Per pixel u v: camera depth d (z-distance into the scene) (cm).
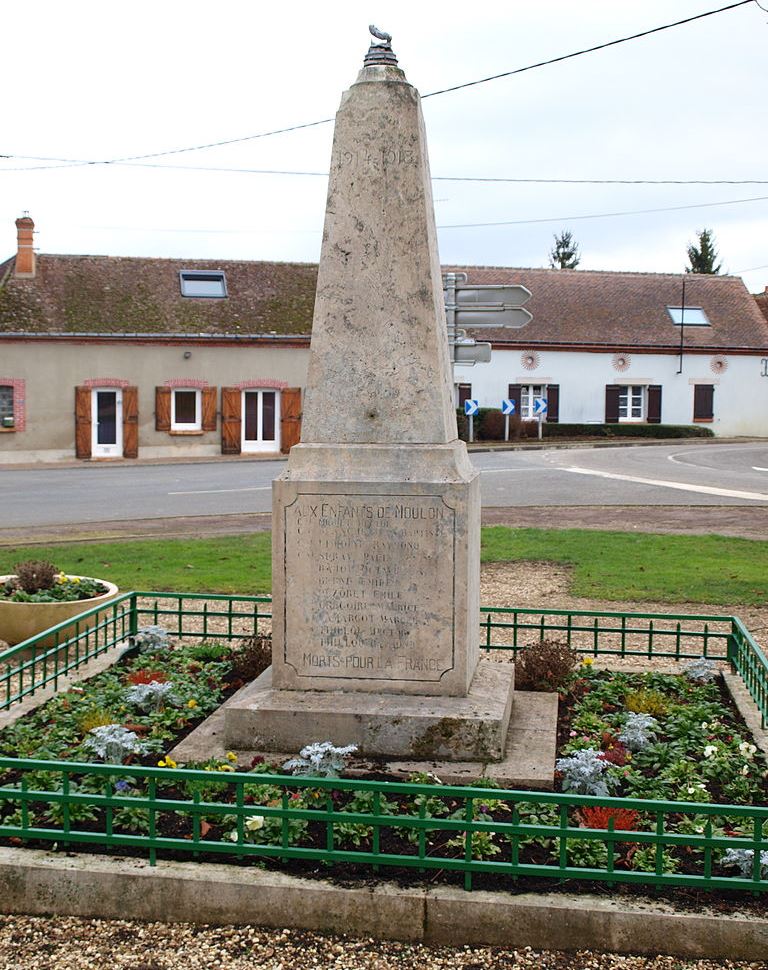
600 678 778
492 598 1138
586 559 1361
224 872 460
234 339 3259
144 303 3322
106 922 455
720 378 4253
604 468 2734
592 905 433
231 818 507
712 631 978
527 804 529
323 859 461
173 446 3262
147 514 1877
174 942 439
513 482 2378
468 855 449
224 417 3291
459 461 614
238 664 766
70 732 637
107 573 1258
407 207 605
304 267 3638
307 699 604
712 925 422
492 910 434
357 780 500
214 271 3509
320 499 606
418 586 602
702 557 1366
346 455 608
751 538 1530
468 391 3994
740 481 2386
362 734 584
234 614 869
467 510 593
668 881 439
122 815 516
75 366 3147
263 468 2859
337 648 614
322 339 616
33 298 3222
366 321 612
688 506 1933
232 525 1728
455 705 593
